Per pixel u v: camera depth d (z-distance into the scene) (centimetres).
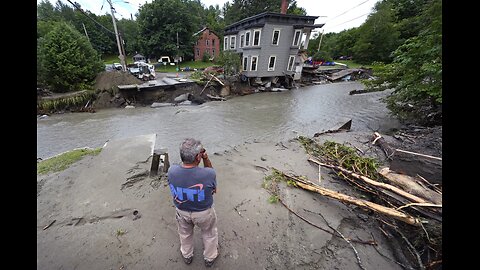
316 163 472
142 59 3678
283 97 1930
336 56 4853
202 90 1814
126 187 358
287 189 370
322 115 1356
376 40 3669
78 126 1136
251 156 531
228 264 226
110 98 1568
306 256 242
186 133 1039
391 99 1116
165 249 240
